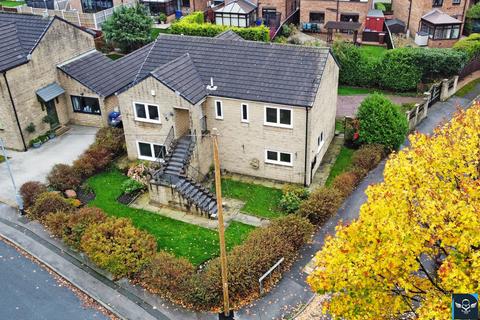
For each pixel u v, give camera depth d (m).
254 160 36.16
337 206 32.03
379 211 20.09
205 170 36.66
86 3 69.75
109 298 26.89
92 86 41.34
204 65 36.56
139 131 36.56
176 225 32.06
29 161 38.28
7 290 27.48
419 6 59.16
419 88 49.50
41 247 30.36
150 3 67.19
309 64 34.56
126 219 31.00
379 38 61.03
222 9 62.47
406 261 18.98
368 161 36.53
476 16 60.72
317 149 36.44
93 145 38.47
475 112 23.19
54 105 41.88
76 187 35.44
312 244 30.08
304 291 26.89
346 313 19.92
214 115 35.75
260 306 26.12
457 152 21.53
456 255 18.64
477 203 18.67
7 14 42.59
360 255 19.38
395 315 20.41
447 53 48.00
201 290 25.88
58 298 27.02
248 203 33.97
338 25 60.38
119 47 58.81
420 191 20.31
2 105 38.19
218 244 30.36
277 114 33.84
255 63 35.62
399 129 37.91
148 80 34.16
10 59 38.06
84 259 29.36
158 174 33.44
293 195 33.22
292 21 66.12
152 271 27.23
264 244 28.20
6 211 33.28
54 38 41.03
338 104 47.91
